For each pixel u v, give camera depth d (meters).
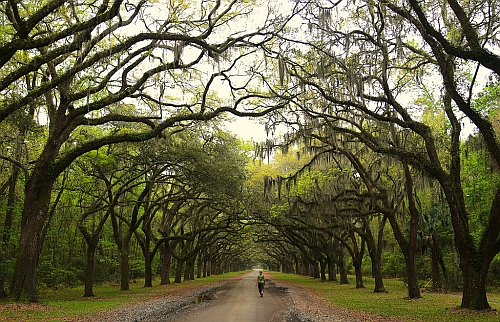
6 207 22.44
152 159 24.72
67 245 38.25
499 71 12.01
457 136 16.08
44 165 17.19
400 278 48.12
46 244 35.53
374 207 20.66
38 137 21.81
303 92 17.81
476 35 12.43
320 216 28.02
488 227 13.95
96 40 14.32
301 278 54.97
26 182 17.98
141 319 13.62
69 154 17.64
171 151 24.33
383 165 24.41
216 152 26.77
